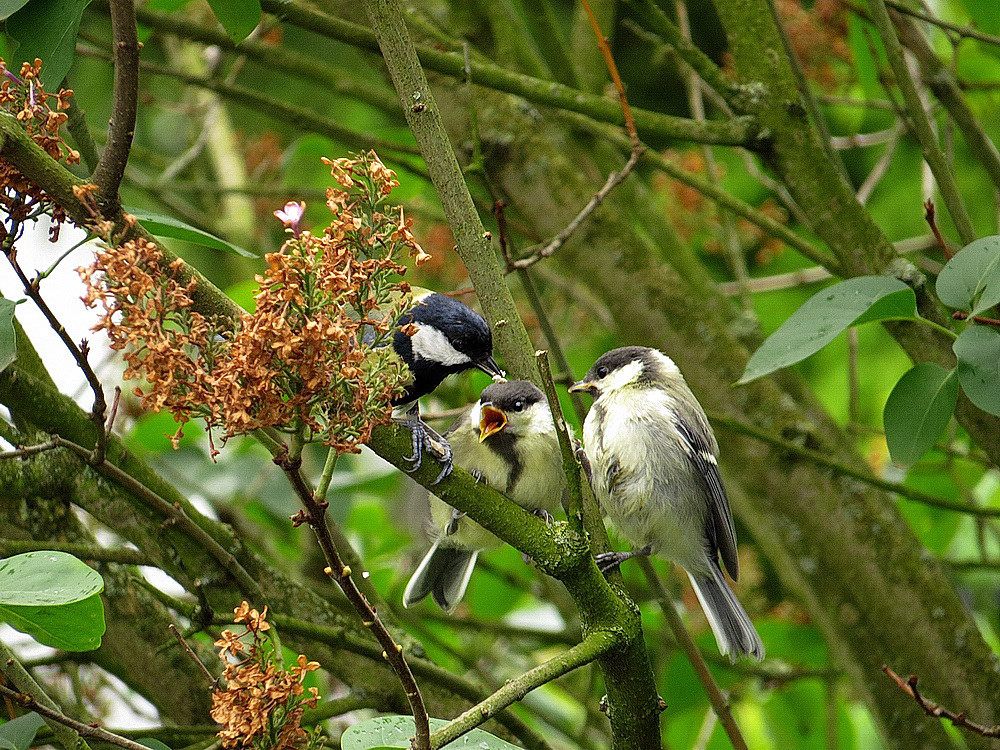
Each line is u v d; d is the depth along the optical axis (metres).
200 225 12.80
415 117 6.38
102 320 4.34
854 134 13.41
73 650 5.29
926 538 12.26
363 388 4.61
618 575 6.48
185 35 10.23
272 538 12.12
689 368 11.11
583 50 12.44
